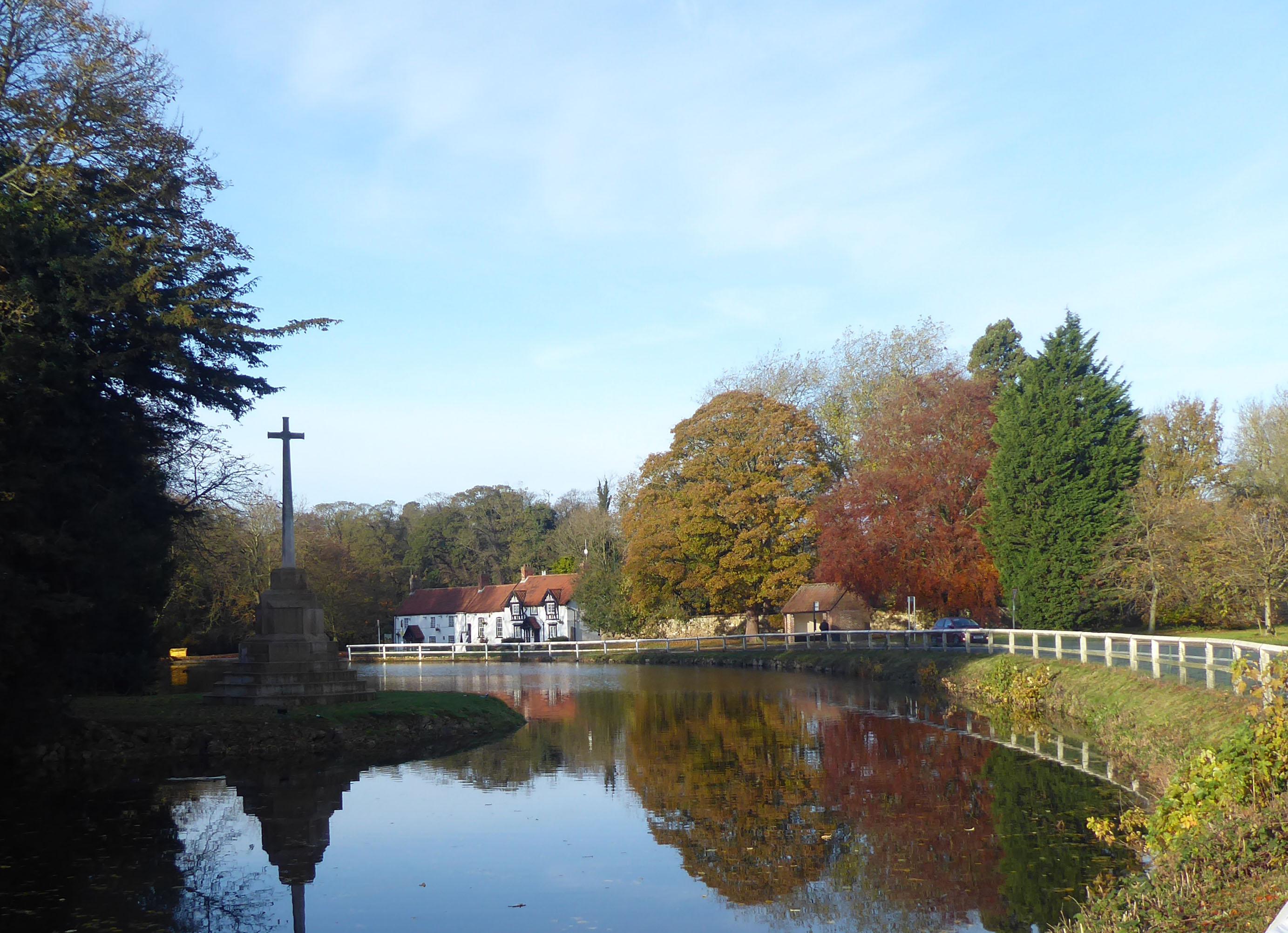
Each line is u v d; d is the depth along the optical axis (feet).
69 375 60.44
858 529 175.42
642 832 47.42
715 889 38.01
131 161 73.20
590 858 42.86
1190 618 158.30
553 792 57.52
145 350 67.87
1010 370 236.84
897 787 56.59
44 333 61.21
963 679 111.86
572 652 234.58
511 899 37.06
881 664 142.31
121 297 62.69
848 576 176.96
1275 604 146.41
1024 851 41.88
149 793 57.06
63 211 65.77
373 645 252.83
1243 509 144.36
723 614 229.04
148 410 76.18
